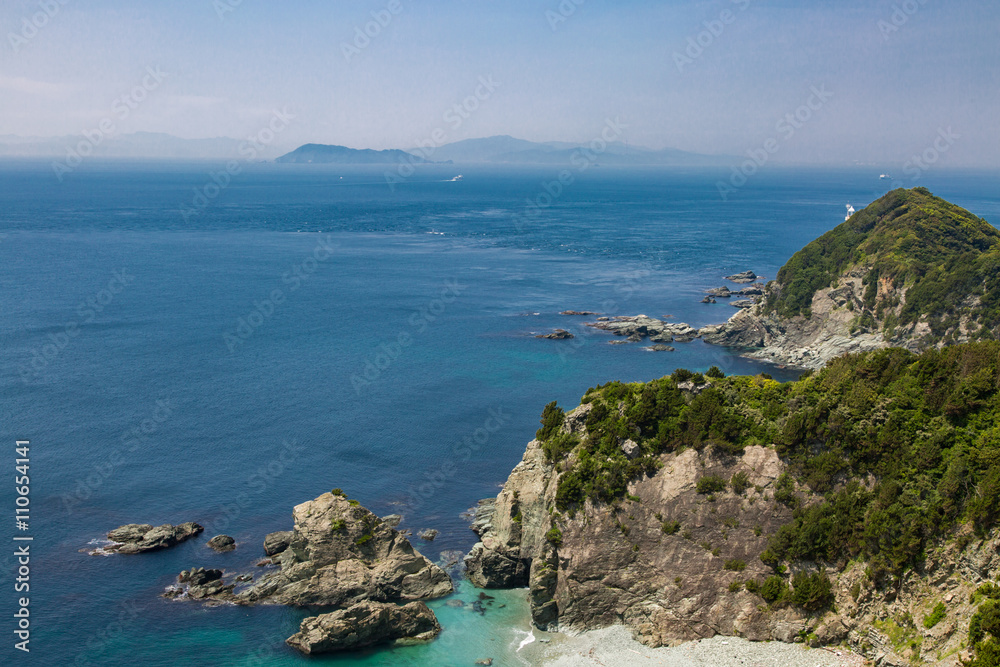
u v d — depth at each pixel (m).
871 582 58.62
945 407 64.44
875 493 62.66
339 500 73.25
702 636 61.38
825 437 66.19
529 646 63.72
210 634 65.00
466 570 76.44
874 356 73.69
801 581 60.38
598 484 67.69
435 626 66.19
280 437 108.94
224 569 75.31
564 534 67.25
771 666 57.12
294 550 73.44
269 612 68.00
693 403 71.31
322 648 62.16
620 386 76.12
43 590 70.94
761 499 65.00
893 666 54.84
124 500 89.12
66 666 60.69
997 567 53.94
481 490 94.44
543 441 77.50
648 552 65.50
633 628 63.94
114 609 68.31
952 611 54.22
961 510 58.22
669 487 67.06
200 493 91.44
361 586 69.19
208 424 113.19
